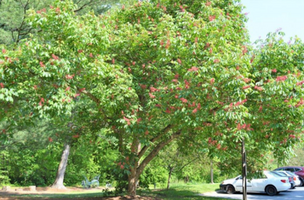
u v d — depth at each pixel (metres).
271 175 17.80
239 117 8.09
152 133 11.73
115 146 13.29
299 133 9.96
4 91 8.07
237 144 10.83
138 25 11.31
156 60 10.80
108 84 10.17
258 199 15.50
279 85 8.77
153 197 13.80
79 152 29.27
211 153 9.63
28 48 8.48
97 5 17.92
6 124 13.38
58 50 8.70
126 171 11.02
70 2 9.26
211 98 8.81
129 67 11.21
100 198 12.52
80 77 10.00
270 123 9.59
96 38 9.53
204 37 9.79
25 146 16.02
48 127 15.56
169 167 20.73
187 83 8.79
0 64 8.28
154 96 9.70
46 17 8.95
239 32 11.95
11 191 20.52
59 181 24.17
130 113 10.19
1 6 13.54
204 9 10.75
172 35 10.08
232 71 8.31
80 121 13.53
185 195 16.69
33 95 9.04
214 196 16.89
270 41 10.42
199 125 9.34
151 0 12.73
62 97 8.55
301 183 23.00
